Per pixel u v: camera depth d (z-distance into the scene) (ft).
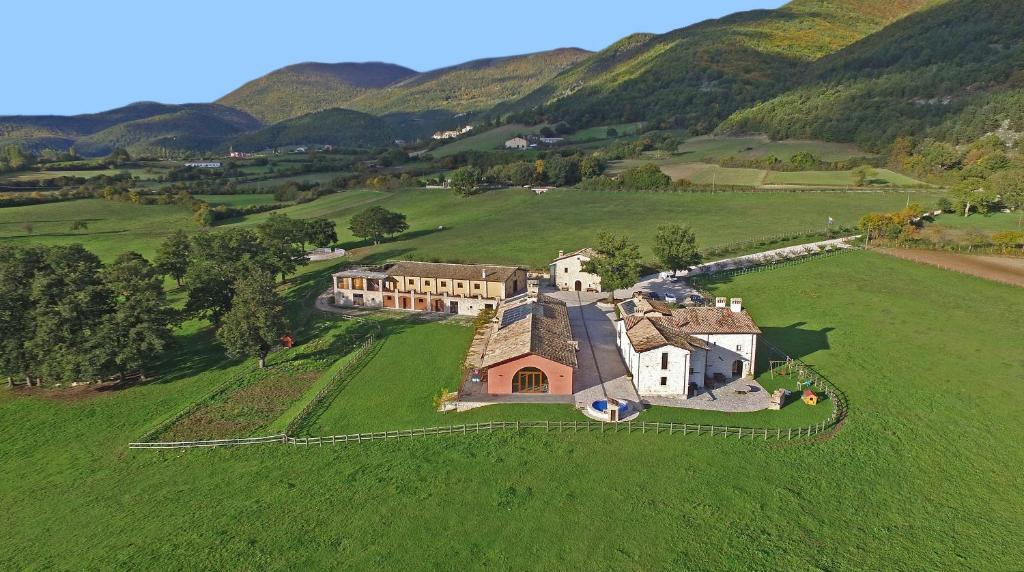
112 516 174.91
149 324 285.23
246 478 188.75
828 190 585.22
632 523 156.15
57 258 337.31
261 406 248.52
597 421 208.74
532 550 147.95
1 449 227.81
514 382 234.38
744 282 366.43
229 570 146.72
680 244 377.71
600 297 372.17
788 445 191.52
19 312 287.89
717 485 170.71
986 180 494.59
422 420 219.00
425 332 326.03
